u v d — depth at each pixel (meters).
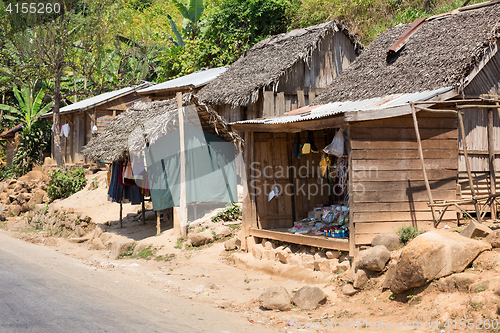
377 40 12.83
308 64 14.46
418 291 5.87
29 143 27.11
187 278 8.60
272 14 23.58
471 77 8.39
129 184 12.38
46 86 29.69
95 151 12.63
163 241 11.20
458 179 8.40
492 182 8.77
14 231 16.28
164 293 7.48
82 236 13.84
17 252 10.98
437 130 7.99
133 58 27.73
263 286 7.85
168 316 6.02
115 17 23.23
